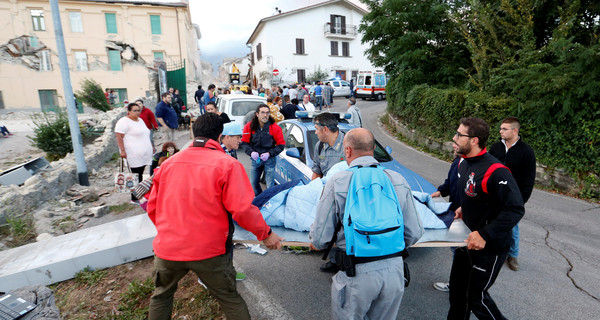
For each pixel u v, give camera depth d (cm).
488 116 781
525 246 434
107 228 421
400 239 189
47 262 341
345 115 576
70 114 639
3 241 420
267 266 383
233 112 1026
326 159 387
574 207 571
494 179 218
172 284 230
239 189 214
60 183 612
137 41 2784
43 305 204
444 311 305
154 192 230
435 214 296
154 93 1894
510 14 823
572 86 609
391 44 1148
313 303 315
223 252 223
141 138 584
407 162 870
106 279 347
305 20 3294
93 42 2697
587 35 743
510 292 334
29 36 2586
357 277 193
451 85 1062
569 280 355
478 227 234
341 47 3466
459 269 248
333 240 203
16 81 2588
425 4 1097
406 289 338
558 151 654
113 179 729
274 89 1900
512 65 771
